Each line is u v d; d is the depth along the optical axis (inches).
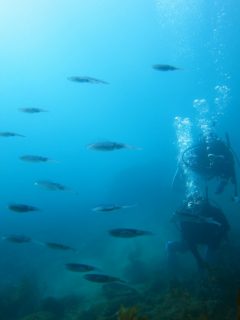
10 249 793.6
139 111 4913.9
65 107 4653.1
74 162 3727.9
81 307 402.6
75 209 1198.3
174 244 464.1
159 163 1115.9
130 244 660.1
